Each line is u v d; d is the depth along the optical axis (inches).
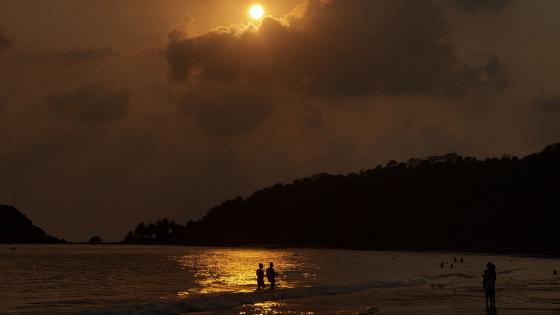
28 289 2770.7
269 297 1942.7
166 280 3373.5
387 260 6466.5
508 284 2486.5
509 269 4005.9
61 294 2491.4
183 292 2496.3
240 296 1893.5
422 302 1791.3
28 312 1587.1
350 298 1947.6
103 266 5162.4
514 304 1692.9
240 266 5221.5
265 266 5162.4
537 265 4702.3
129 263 5797.2
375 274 3695.9
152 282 3206.2
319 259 6914.4
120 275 3892.7
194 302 1737.2
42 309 1818.4
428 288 2347.4
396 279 2615.7
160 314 1592.0
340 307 1695.4
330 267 4869.6
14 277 3683.6
